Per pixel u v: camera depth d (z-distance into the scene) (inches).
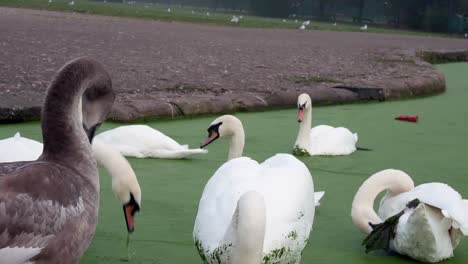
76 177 156.9
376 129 459.5
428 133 450.6
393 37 1577.3
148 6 3002.0
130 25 1275.8
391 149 401.7
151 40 942.4
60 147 159.8
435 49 1136.8
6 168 153.6
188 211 268.7
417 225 227.0
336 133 390.0
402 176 253.4
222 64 701.9
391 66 795.4
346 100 559.5
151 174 319.6
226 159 354.9
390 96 594.6
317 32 1563.7
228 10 3159.5
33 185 146.6
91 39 883.4
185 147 354.3
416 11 2396.7
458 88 714.2
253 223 176.2
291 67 720.3
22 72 535.5
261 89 542.3
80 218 153.0
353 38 1392.7
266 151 376.8
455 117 515.2
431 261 233.6
